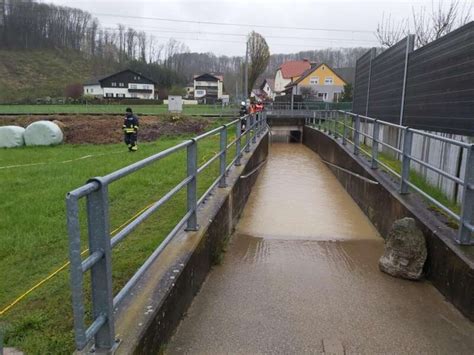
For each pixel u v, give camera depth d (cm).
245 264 516
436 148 704
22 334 281
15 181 773
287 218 778
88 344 246
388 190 654
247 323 362
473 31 597
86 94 7781
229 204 632
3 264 403
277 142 2589
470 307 373
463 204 410
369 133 1303
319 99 5378
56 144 1549
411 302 411
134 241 448
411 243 467
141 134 1883
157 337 292
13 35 8919
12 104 5106
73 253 200
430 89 763
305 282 459
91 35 9662
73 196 195
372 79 1301
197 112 3216
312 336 345
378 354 322
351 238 658
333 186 1107
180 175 827
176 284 339
